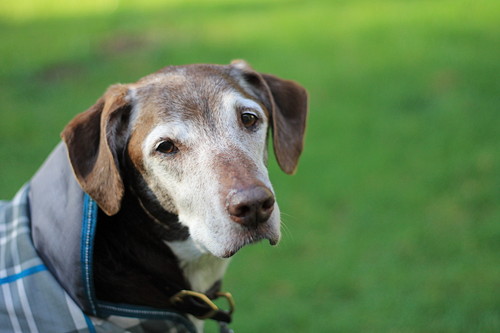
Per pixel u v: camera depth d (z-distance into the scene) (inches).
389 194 213.2
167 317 96.3
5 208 99.6
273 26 438.6
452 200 205.8
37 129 290.0
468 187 211.3
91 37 440.5
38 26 504.1
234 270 183.9
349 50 366.9
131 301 95.6
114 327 89.8
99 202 89.2
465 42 352.5
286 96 116.2
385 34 391.2
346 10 470.3
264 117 103.3
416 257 181.3
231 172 88.6
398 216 201.0
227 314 101.6
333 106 289.9
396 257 182.1
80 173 91.7
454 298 163.0
